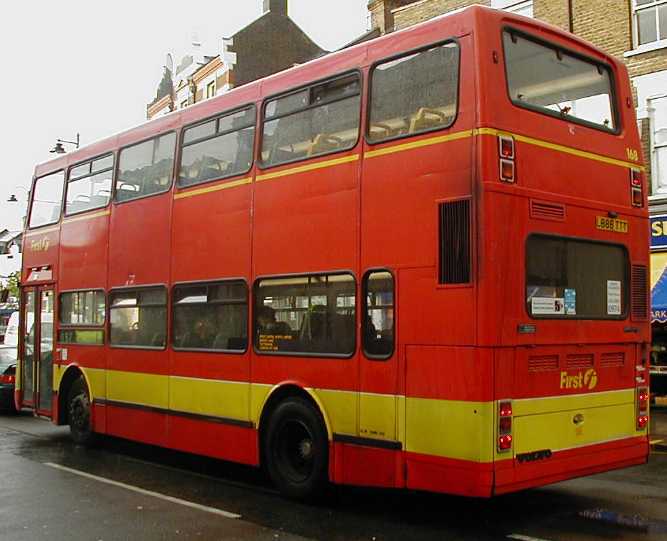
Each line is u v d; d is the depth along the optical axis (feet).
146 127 36.99
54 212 44.55
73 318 41.37
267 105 29.89
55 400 42.09
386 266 24.06
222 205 31.24
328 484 26.37
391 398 23.61
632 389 26.07
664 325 50.44
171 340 33.53
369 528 23.63
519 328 22.12
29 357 45.93
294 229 27.68
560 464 23.11
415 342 22.94
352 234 25.36
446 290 22.22
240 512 25.86
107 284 38.45
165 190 34.76
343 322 25.52
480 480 21.06
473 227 21.70
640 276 26.78
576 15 57.72
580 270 24.48
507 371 21.77
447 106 22.99
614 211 25.86
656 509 25.95
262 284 28.96
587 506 26.48
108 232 38.75
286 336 27.71
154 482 31.12
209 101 33.09
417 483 22.74
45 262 44.73
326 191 26.53
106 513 25.67
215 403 30.81
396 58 24.93
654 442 38.86
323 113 27.32
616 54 55.42
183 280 33.09
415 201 23.39
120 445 41.11
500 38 22.99
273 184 28.84
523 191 22.61
